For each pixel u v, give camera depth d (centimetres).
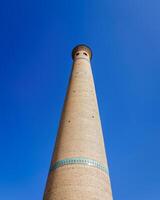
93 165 1716
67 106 2078
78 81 2236
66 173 1664
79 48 2594
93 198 1564
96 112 2069
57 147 1861
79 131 1867
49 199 1598
